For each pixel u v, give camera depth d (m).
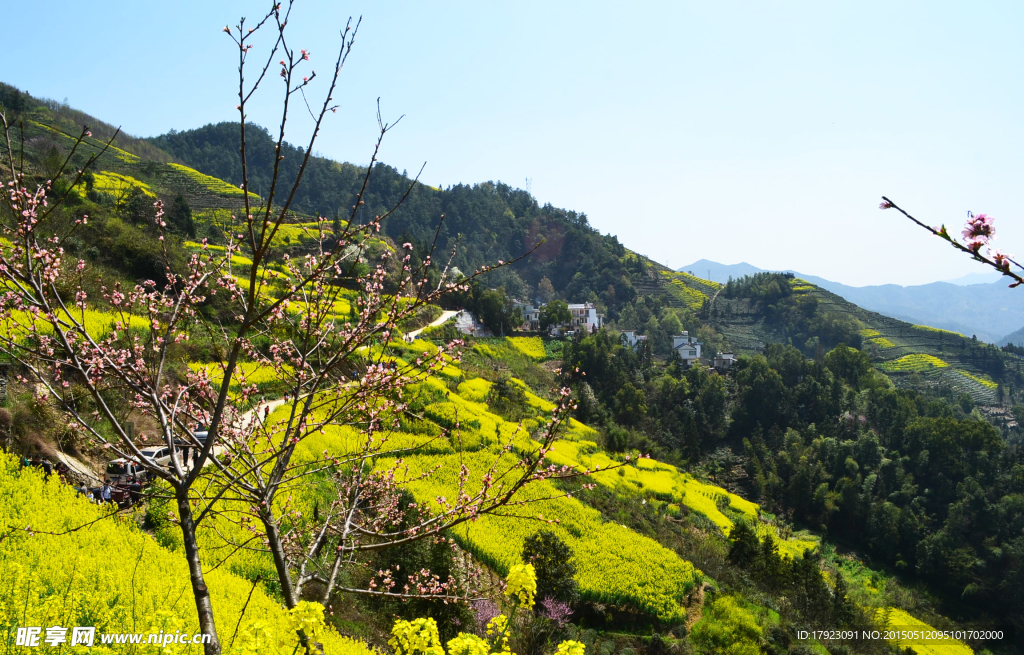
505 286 137.50
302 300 6.12
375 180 157.38
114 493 15.61
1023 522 53.91
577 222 182.12
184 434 6.33
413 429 33.59
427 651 5.23
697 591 30.92
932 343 125.44
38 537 10.88
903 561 55.25
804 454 69.00
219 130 162.88
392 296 6.32
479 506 5.99
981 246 3.00
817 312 136.38
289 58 4.23
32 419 16.31
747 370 82.88
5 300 5.29
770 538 40.28
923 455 63.44
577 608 25.75
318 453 22.14
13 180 4.84
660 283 154.62
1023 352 127.38
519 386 60.03
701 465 70.25
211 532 15.58
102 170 70.75
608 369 76.62
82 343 5.67
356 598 17.20
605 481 44.97
